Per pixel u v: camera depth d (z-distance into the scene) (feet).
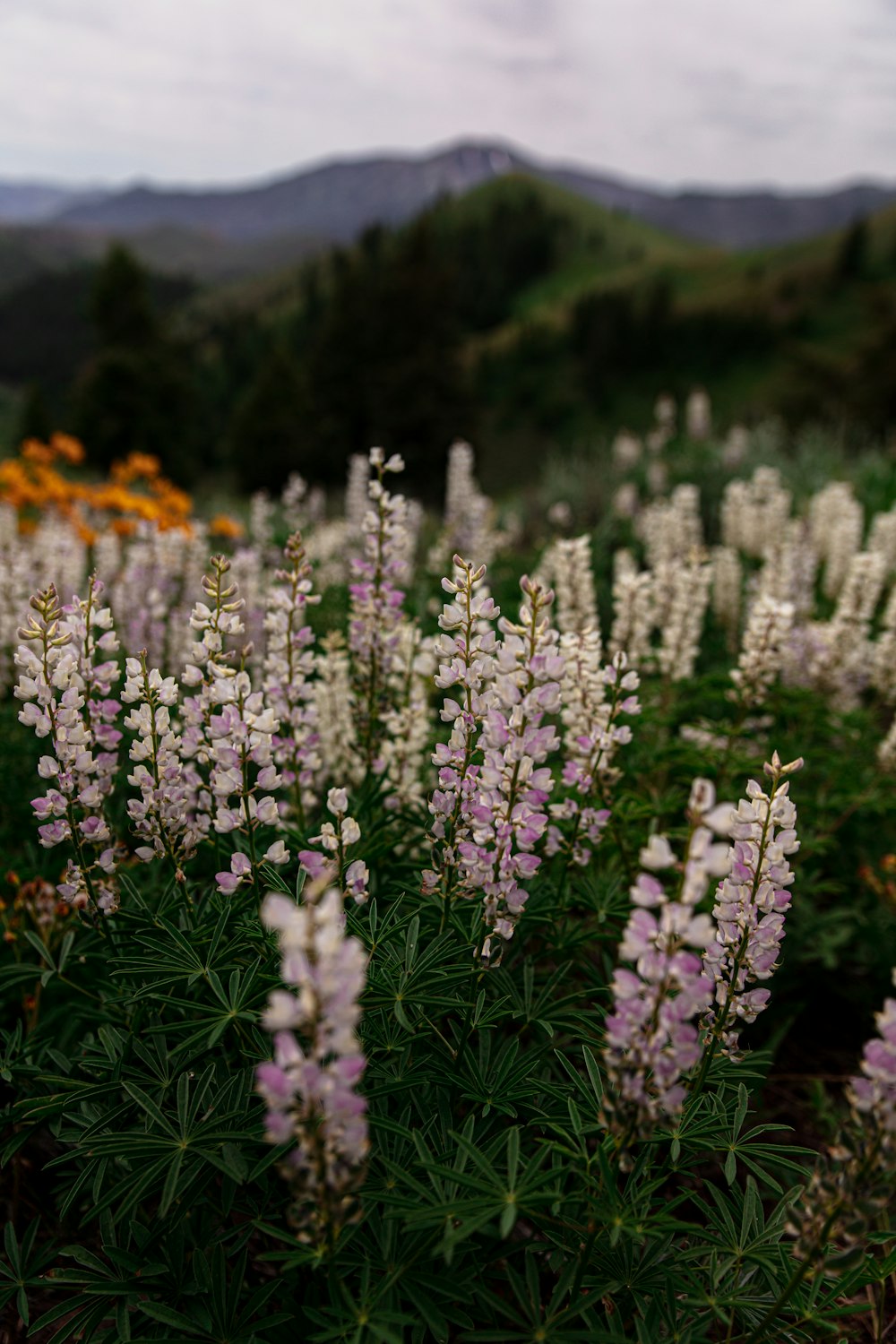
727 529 31.91
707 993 5.39
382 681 12.25
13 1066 8.05
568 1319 6.27
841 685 18.19
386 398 135.03
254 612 15.53
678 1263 7.04
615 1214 6.15
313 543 25.22
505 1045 7.77
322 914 4.55
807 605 20.10
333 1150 5.00
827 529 28.71
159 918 8.12
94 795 8.13
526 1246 6.92
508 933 7.44
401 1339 5.65
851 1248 5.55
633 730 14.94
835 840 13.75
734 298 410.72
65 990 10.66
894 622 18.19
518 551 36.45
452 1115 8.18
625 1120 5.73
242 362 392.47
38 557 20.76
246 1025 7.63
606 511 37.50
